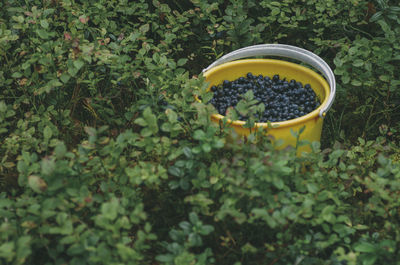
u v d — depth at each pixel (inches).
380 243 69.4
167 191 84.2
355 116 112.4
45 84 100.9
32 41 105.3
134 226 86.3
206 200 71.2
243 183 72.6
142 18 115.6
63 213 64.6
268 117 99.8
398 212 81.5
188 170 78.3
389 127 109.6
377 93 112.6
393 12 109.2
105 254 62.8
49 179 67.4
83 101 109.0
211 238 79.4
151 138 77.3
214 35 118.4
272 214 68.8
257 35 115.9
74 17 113.8
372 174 73.8
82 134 105.7
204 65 129.4
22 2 116.4
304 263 72.3
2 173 90.8
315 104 102.2
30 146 88.2
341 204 79.5
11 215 72.7
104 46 103.3
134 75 97.7
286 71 110.6
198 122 80.0
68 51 109.1
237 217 67.6
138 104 94.9
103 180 84.2
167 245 75.6
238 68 111.6
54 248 76.5
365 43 100.7
